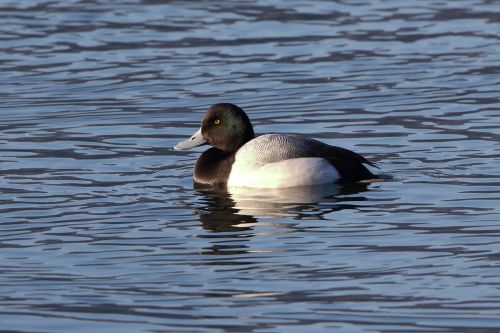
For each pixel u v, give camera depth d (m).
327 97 18.52
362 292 10.34
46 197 13.55
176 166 15.10
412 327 9.58
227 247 11.63
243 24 23.20
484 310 9.88
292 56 20.97
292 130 16.78
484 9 24.33
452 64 20.31
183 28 22.97
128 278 10.80
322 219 12.52
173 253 11.49
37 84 19.47
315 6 24.70
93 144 16.12
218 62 20.62
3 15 23.98
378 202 13.10
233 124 14.70
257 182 13.94
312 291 10.38
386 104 18.02
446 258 11.16
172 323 9.74
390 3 24.97
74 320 9.84
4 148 15.92
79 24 23.28
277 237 11.93
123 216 12.80
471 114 17.25
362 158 14.21
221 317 9.84
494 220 12.30
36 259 11.38
